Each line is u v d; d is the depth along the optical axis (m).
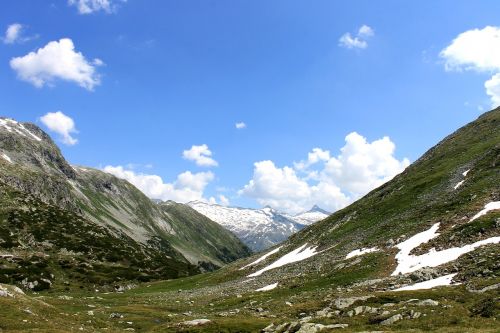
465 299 40.34
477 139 138.00
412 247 71.88
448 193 97.38
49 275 130.00
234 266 133.00
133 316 61.16
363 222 111.00
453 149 140.75
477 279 47.47
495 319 32.47
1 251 137.12
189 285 118.88
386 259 70.94
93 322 51.91
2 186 194.50
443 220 78.06
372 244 84.44
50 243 159.62
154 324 56.41
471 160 115.31
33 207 187.62
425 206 95.69
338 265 77.81
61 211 199.50
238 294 80.69
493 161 101.94
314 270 82.56
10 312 43.69
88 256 159.88
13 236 153.50
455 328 31.08
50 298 77.81
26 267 129.75
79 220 197.75
